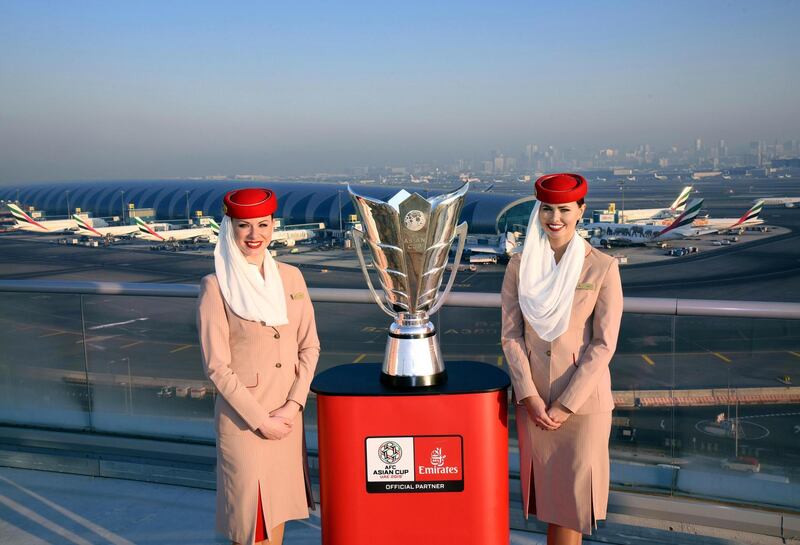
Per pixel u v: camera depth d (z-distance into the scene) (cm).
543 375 208
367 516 192
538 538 267
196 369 328
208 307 206
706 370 268
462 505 190
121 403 342
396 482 190
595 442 206
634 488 282
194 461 329
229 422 207
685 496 274
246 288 204
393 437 189
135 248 8962
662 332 273
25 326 354
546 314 204
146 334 336
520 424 218
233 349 209
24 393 359
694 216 8456
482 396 189
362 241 201
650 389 277
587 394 199
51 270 6894
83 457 333
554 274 204
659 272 6153
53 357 351
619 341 280
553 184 198
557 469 211
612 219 9656
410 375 193
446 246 194
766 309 254
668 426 275
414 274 192
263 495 207
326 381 203
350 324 311
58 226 11588
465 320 293
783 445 259
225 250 206
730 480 268
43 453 340
